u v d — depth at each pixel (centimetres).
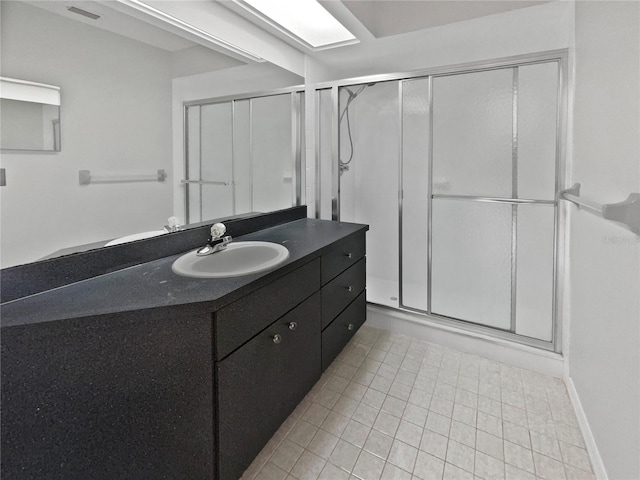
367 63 267
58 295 107
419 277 262
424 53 244
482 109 216
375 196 306
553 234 202
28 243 110
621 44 108
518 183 210
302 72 256
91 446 93
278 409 142
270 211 235
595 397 135
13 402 83
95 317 91
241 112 205
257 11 196
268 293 132
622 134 105
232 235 197
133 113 144
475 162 222
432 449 146
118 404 96
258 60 215
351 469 136
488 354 217
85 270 124
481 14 205
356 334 250
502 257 220
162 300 102
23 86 108
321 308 176
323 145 283
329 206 290
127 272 133
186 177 171
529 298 214
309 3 189
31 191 112
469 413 168
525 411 169
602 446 126
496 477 132
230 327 113
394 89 277
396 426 159
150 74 151
